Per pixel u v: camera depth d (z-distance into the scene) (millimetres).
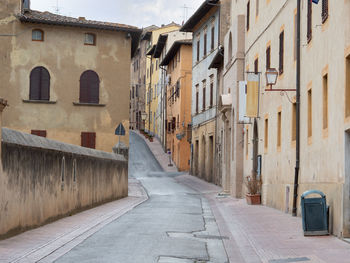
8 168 11500
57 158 15938
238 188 30531
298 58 18641
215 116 42719
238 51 30734
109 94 34781
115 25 34625
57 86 34094
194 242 11961
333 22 14312
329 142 14570
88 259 9203
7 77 33500
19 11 33625
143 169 58531
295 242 12328
